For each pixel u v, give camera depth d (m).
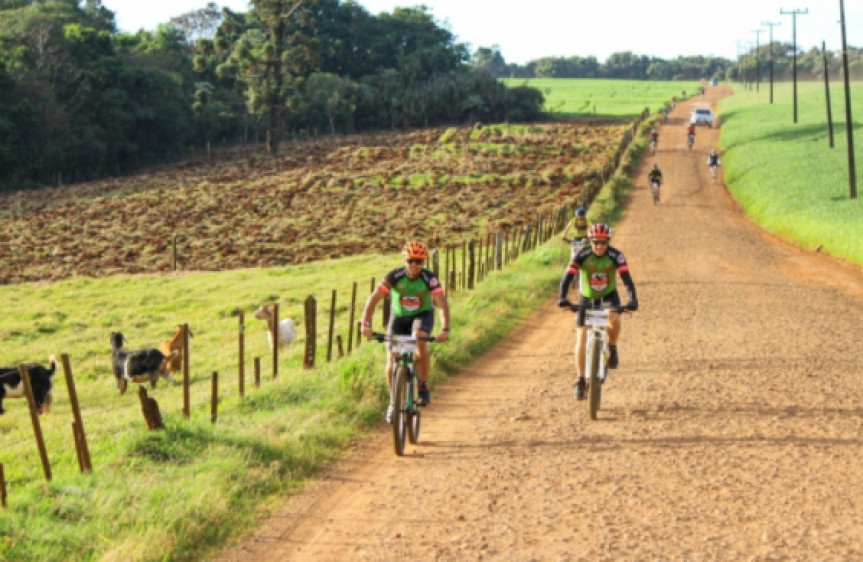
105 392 17.66
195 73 125.62
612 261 10.05
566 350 15.12
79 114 93.75
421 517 7.23
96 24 140.12
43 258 42.25
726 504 7.14
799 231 35.81
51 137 88.56
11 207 64.56
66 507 7.21
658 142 82.56
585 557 6.17
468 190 58.41
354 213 52.44
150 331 24.41
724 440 9.11
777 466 8.16
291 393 11.54
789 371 12.66
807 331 16.33
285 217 52.72
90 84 95.50
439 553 6.42
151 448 8.69
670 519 6.84
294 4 93.00
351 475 8.59
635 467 8.26
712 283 23.50
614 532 6.62
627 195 52.47
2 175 86.31
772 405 10.62
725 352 14.23
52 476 8.72
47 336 24.52
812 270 26.97
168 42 126.88
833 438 9.10
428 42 159.00
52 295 31.62
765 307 19.44
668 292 21.75
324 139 110.00
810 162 58.81
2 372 15.41
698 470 8.09
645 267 27.03
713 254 30.41
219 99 118.25
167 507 7.14
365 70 154.50
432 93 126.00
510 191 57.41
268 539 6.99
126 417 12.68
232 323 24.59
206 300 28.75
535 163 69.19
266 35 96.62
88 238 48.31
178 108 103.94
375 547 6.64
